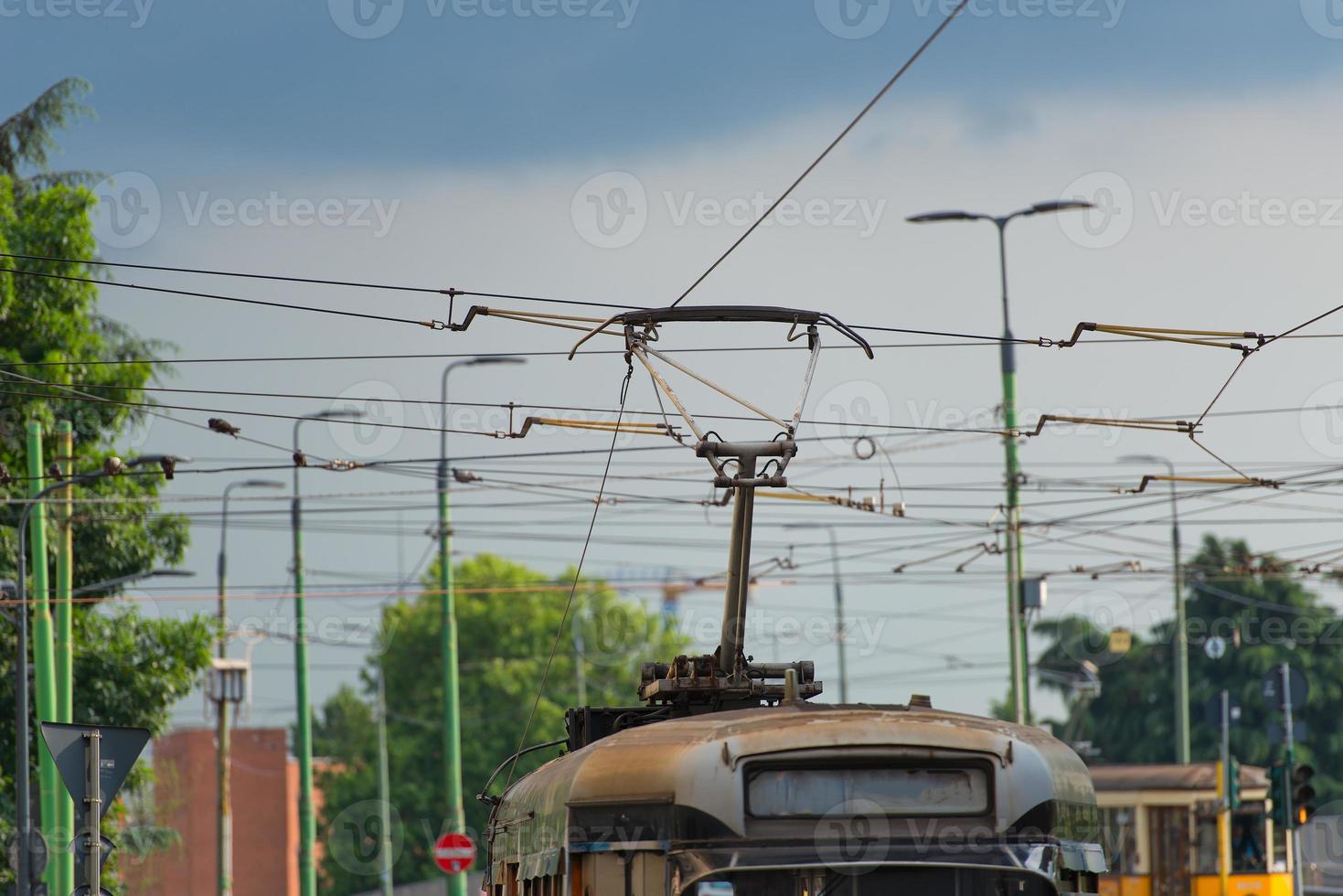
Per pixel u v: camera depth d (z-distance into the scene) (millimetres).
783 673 56500
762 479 52906
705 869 38219
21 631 94562
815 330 56781
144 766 124562
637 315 56625
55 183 138250
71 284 121000
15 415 115000
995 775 39969
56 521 109750
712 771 39469
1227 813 139250
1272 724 128625
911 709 42625
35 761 115250
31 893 91188
